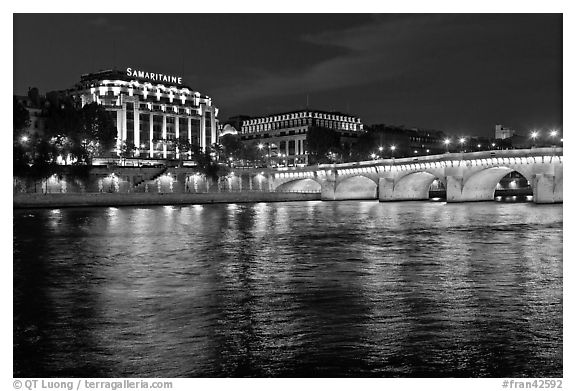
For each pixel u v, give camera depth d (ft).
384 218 326.24
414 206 456.04
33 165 480.23
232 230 260.83
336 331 94.68
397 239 219.20
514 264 156.87
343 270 150.00
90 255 182.70
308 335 93.09
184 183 615.98
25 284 135.95
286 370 79.51
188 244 209.15
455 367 79.77
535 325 96.84
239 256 177.78
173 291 126.41
